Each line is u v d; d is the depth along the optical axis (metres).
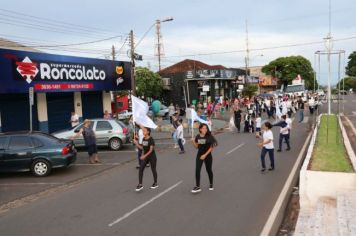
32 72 20.69
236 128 29.11
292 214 8.48
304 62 110.62
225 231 7.33
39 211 9.10
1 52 19.02
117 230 7.59
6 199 10.45
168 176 12.41
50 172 13.68
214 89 60.09
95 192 10.70
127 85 28.94
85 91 25.70
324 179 10.49
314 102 38.81
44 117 22.58
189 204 9.15
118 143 19.16
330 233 6.82
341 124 26.75
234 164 14.18
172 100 58.62
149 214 8.49
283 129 16.94
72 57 23.56
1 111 20.23
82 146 19.55
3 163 13.18
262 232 7.25
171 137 24.58
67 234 7.48
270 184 10.95
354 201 8.45
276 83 106.25
